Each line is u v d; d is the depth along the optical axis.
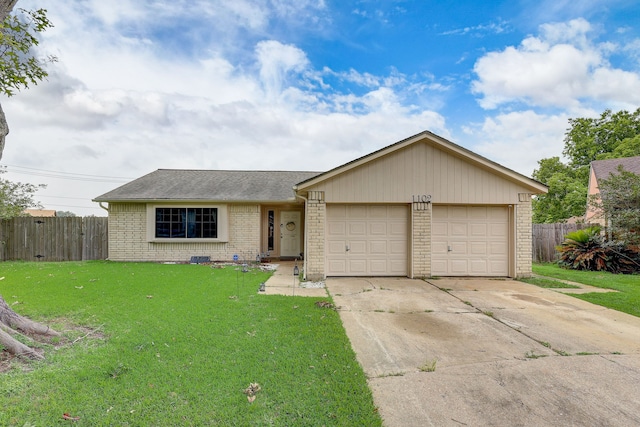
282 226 13.36
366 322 4.72
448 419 2.41
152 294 6.01
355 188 8.09
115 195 11.59
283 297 6.02
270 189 12.63
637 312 5.29
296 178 14.30
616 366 3.30
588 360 3.44
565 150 26.58
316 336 3.98
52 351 3.33
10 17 4.50
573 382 2.97
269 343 3.71
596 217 11.13
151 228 11.53
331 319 4.71
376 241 8.40
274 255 13.26
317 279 7.95
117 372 2.90
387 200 8.13
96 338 3.74
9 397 2.47
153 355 3.29
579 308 5.53
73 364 3.03
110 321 4.33
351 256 8.36
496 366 3.29
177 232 11.66
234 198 11.59
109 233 11.69
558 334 4.25
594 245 10.23
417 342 3.96
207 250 11.88
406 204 8.38
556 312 5.28
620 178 10.38
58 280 7.34
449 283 7.62
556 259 11.80
